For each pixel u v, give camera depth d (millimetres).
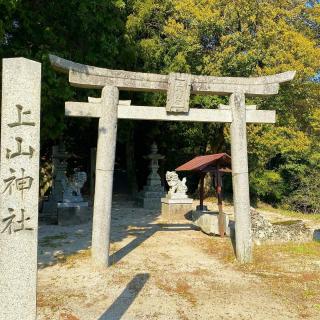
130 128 19172
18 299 3732
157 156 18203
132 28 15836
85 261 8281
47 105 10094
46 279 7141
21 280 3750
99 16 10266
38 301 6086
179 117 8289
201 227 11953
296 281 7305
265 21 16781
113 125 7879
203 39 17625
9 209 3758
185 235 11383
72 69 7508
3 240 3723
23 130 3836
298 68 15891
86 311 5758
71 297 6293
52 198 15141
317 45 18688
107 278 7246
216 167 11336
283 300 6348
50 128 10695
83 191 23188
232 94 8492
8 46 9188
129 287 6812
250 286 6992
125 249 9484
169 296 6434
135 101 17484
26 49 9219
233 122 8484
